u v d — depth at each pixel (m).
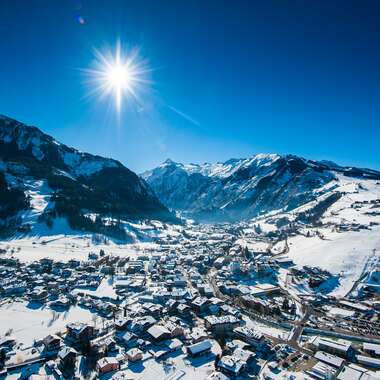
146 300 139.62
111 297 142.25
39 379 77.56
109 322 113.81
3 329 107.44
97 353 90.00
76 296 142.75
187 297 138.50
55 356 89.69
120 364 86.12
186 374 81.94
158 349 94.25
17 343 97.00
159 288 157.62
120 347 95.38
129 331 104.62
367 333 107.62
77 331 98.12
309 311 128.38
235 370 80.75
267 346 95.38
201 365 86.44
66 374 80.62
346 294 147.62
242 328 104.69
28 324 112.12
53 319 117.00
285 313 126.00
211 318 110.94
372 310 128.12
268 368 84.31
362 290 148.75
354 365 84.88
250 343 97.56
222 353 91.62
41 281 160.75
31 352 91.12
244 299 136.38
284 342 100.31
